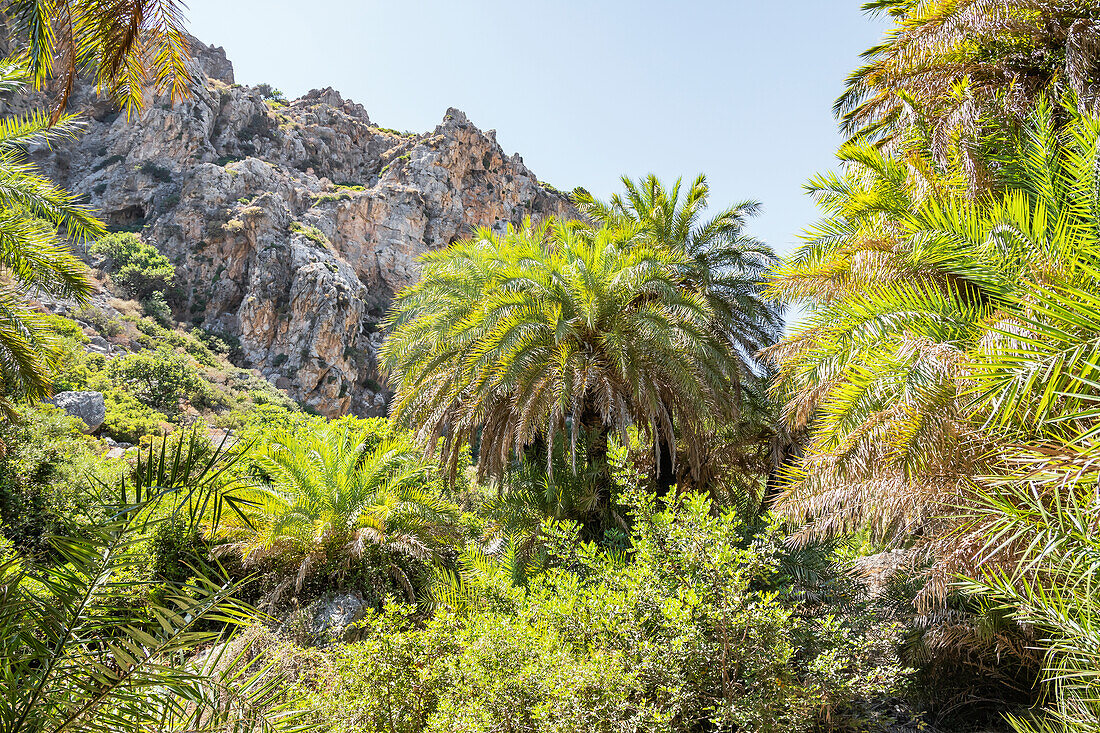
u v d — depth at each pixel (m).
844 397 5.52
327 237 60.16
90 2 3.56
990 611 6.59
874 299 5.76
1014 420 4.27
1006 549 4.46
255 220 52.72
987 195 6.08
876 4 8.42
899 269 5.84
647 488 12.99
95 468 13.20
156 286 48.22
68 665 2.00
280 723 2.45
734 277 13.49
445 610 6.57
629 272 11.34
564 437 12.85
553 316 10.66
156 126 55.75
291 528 11.99
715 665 6.19
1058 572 3.80
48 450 13.94
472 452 16.61
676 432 13.03
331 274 52.97
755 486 14.38
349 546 12.00
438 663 5.90
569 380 10.54
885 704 7.63
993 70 7.01
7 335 8.15
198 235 52.06
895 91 7.14
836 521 6.40
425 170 70.62
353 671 5.78
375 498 13.24
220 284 50.97
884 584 7.78
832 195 7.98
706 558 6.79
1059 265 4.57
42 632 2.07
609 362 11.26
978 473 4.69
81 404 21.27
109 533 2.12
